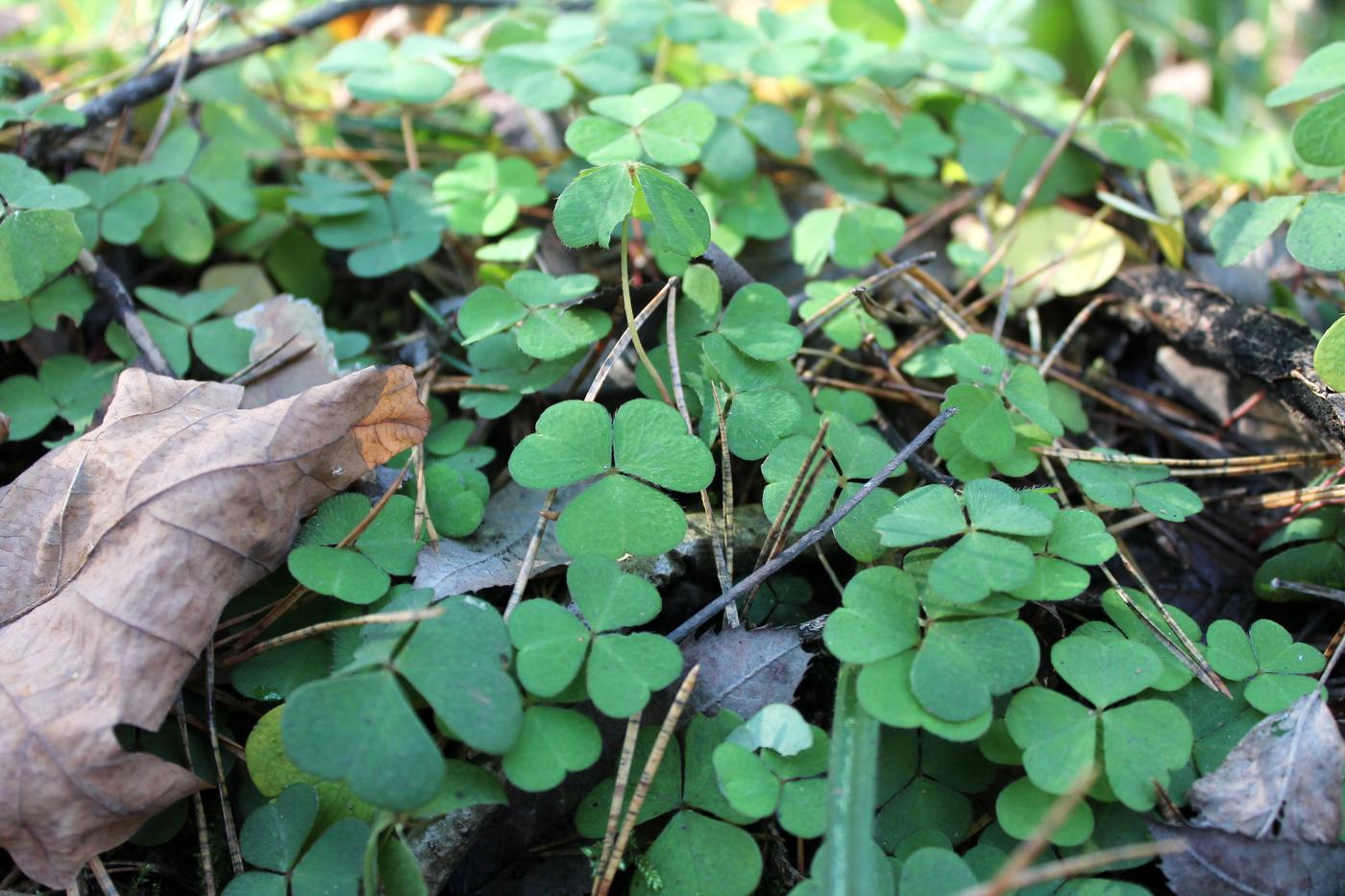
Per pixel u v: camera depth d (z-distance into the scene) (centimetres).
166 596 31
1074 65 67
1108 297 41
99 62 48
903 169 44
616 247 42
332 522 34
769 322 36
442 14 54
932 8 49
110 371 38
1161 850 28
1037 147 45
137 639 31
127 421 34
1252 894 31
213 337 38
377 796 29
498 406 37
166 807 31
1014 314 42
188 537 32
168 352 38
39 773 30
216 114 45
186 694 33
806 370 40
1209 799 31
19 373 40
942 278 43
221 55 44
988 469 36
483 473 37
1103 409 41
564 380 38
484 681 30
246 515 32
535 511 36
